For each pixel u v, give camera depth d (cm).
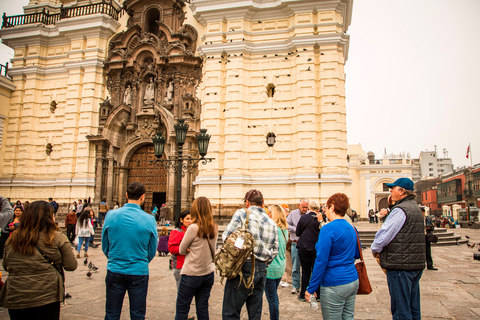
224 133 2164
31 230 448
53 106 2628
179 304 537
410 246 490
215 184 2111
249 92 2206
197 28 2442
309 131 2053
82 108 2492
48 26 2667
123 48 2522
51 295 451
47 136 2586
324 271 458
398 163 4716
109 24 2542
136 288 488
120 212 505
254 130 2170
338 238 462
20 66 2642
